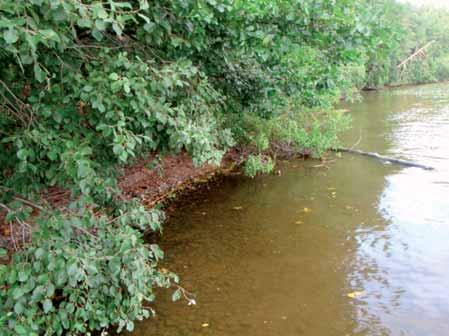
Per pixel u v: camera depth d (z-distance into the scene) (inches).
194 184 314.3
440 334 138.8
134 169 295.7
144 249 123.1
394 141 431.5
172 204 272.1
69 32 105.2
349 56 171.8
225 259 195.5
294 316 151.2
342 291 165.8
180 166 337.7
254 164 327.6
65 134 111.3
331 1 138.3
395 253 195.3
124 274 116.5
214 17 132.0
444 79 1369.3
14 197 125.8
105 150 128.0
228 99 246.2
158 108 112.9
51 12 84.4
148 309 156.4
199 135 117.1
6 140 105.1
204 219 245.8
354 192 285.1
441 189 278.5
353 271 181.0
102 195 135.6
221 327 145.6
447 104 706.8
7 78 114.3
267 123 367.6
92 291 117.6
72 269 102.1
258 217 247.4
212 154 125.6
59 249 107.0
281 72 210.8
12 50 81.4
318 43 157.6
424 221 229.8
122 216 125.7
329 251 200.7
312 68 202.2
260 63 205.5
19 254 110.0
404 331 140.6
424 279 172.1
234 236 221.0
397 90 1082.7
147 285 134.6
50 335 111.3
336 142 396.2
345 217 241.8
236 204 270.8
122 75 111.2
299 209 258.5
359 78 773.9
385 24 155.1
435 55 1384.1
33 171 112.4
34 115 114.7
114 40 129.8
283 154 390.6
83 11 86.1
